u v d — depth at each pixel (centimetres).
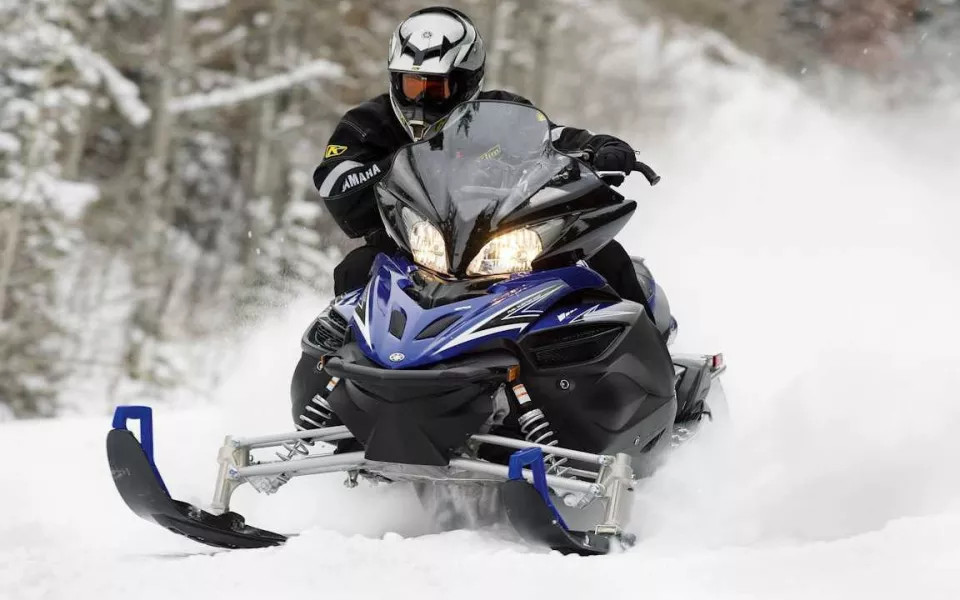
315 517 1784
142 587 1214
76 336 5981
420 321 1543
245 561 1311
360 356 1548
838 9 12531
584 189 1669
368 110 1947
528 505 1409
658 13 12044
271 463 1620
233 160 9775
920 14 12300
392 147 1945
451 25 1852
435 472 1544
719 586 1216
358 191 1855
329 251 7444
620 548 1454
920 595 1169
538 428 1583
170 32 8625
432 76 1823
